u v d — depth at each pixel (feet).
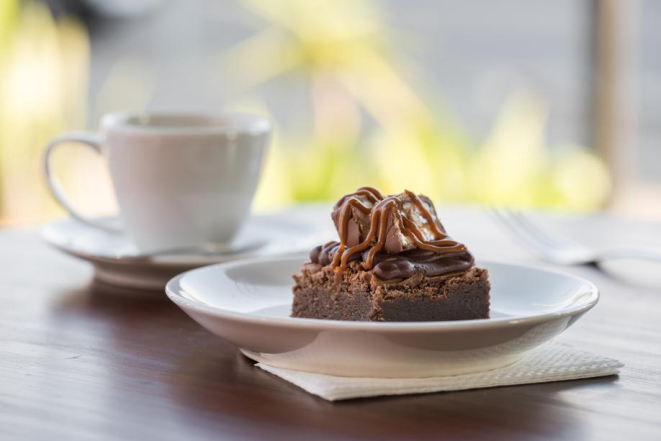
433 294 2.10
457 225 3.01
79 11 7.83
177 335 2.11
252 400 1.85
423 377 1.89
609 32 7.25
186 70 8.55
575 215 3.21
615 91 7.30
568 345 2.05
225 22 8.66
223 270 2.22
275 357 1.93
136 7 8.26
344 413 1.81
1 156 5.59
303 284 2.16
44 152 2.66
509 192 5.94
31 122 5.71
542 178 6.13
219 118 2.71
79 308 2.27
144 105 8.19
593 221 3.12
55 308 2.26
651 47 7.97
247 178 2.58
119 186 2.55
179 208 2.53
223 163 2.53
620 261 2.66
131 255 2.32
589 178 6.56
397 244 2.09
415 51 7.79
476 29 8.23
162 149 2.49
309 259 2.30
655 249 2.77
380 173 6.01
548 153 6.63
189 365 1.98
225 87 8.29
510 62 8.19
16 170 5.65
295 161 5.93
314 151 6.42
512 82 8.14
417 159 6.02
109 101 7.93
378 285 2.07
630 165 7.88
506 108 7.23
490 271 2.26
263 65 7.48
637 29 7.95
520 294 2.19
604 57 7.28
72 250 2.39
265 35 7.51
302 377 1.89
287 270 2.28
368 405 1.83
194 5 8.62
